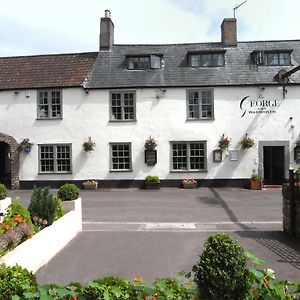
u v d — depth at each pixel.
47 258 7.62
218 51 20.52
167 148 20.03
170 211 13.53
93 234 9.95
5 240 6.44
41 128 20.50
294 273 6.73
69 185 10.44
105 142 20.25
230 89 19.91
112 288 3.88
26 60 22.23
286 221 9.93
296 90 19.67
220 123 19.89
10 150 20.55
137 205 14.82
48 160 20.56
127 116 20.33
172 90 20.08
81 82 20.33
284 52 20.44
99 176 20.22
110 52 21.91
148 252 8.18
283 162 20.06
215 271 3.92
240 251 4.06
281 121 19.70
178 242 9.02
